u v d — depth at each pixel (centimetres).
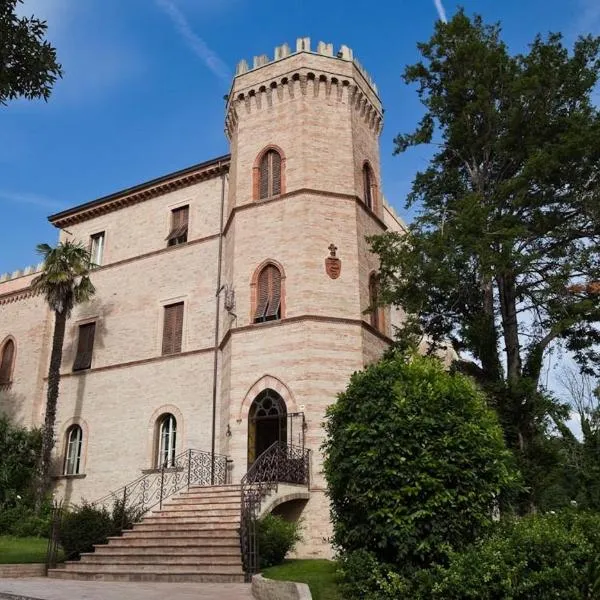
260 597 1279
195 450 2533
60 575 1773
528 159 2164
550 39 2355
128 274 3244
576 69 2264
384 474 1166
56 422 3194
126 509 2161
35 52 1194
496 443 1227
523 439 1900
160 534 1875
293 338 2377
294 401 2292
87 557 1822
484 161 2431
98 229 3462
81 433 3116
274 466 2123
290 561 1766
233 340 2503
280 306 2469
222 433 2534
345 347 2389
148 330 3067
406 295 2195
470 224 2003
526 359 2191
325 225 2547
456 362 2141
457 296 2247
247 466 2316
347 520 1243
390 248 2303
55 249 3083
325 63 2789
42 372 3409
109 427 3005
